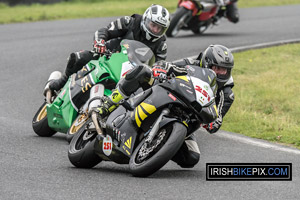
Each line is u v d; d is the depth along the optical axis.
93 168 20.28
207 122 18.27
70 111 23.86
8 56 47.59
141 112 18.36
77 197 15.91
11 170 19.02
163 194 16.42
